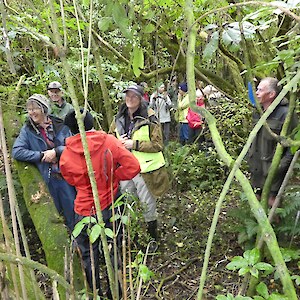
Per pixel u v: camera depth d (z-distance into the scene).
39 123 3.45
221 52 3.66
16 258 1.07
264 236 0.69
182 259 3.83
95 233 1.32
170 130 8.30
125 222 1.70
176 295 3.35
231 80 5.00
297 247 3.16
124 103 3.85
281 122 3.00
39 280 3.21
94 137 2.57
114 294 1.36
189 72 1.04
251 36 1.63
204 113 0.94
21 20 2.76
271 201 3.04
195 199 4.90
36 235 3.97
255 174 3.41
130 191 3.84
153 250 3.94
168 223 4.52
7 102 3.87
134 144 3.73
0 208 1.25
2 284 1.08
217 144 0.87
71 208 3.53
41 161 3.42
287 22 2.39
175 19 3.04
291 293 0.65
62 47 1.21
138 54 1.75
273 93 2.93
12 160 3.77
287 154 2.70
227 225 4.16
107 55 4.20
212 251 3.90
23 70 4.55
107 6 1.53
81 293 1.89
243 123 4.82
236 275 3.50
